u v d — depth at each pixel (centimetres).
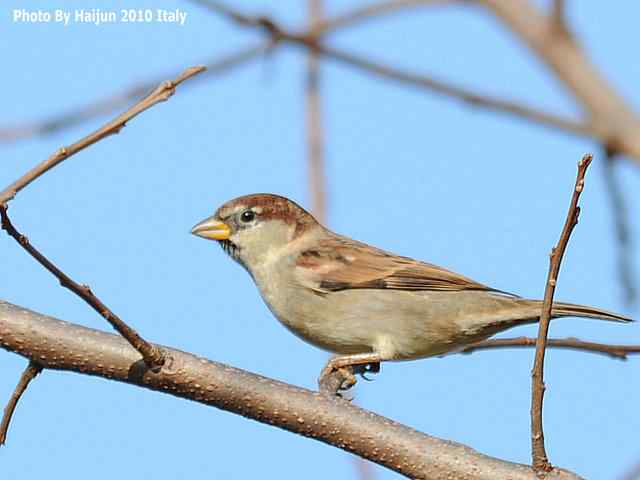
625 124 505
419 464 690
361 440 696
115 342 687
